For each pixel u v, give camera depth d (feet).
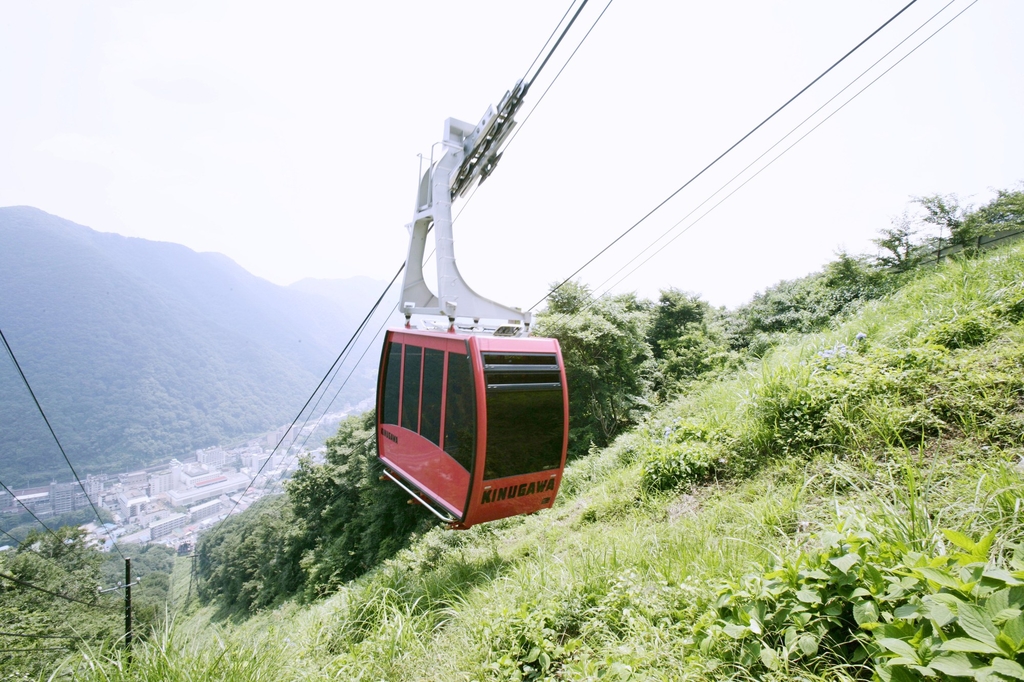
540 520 25.59
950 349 18.12
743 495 17.20
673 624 10.65
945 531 6.50
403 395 26.18
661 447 22.80
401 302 30.30
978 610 5.42
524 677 11.28
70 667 14.11
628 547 15.55
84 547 153.79
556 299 64.80
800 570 8.98
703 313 74.33
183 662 13.89
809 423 18.28
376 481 86.99
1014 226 41.32
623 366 58.29
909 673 5.91
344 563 84.07
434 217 28.45
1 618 90.58
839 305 50.60
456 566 21.63
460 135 30.73
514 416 19.83
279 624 24.76
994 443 13.07
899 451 14.47
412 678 13.20
